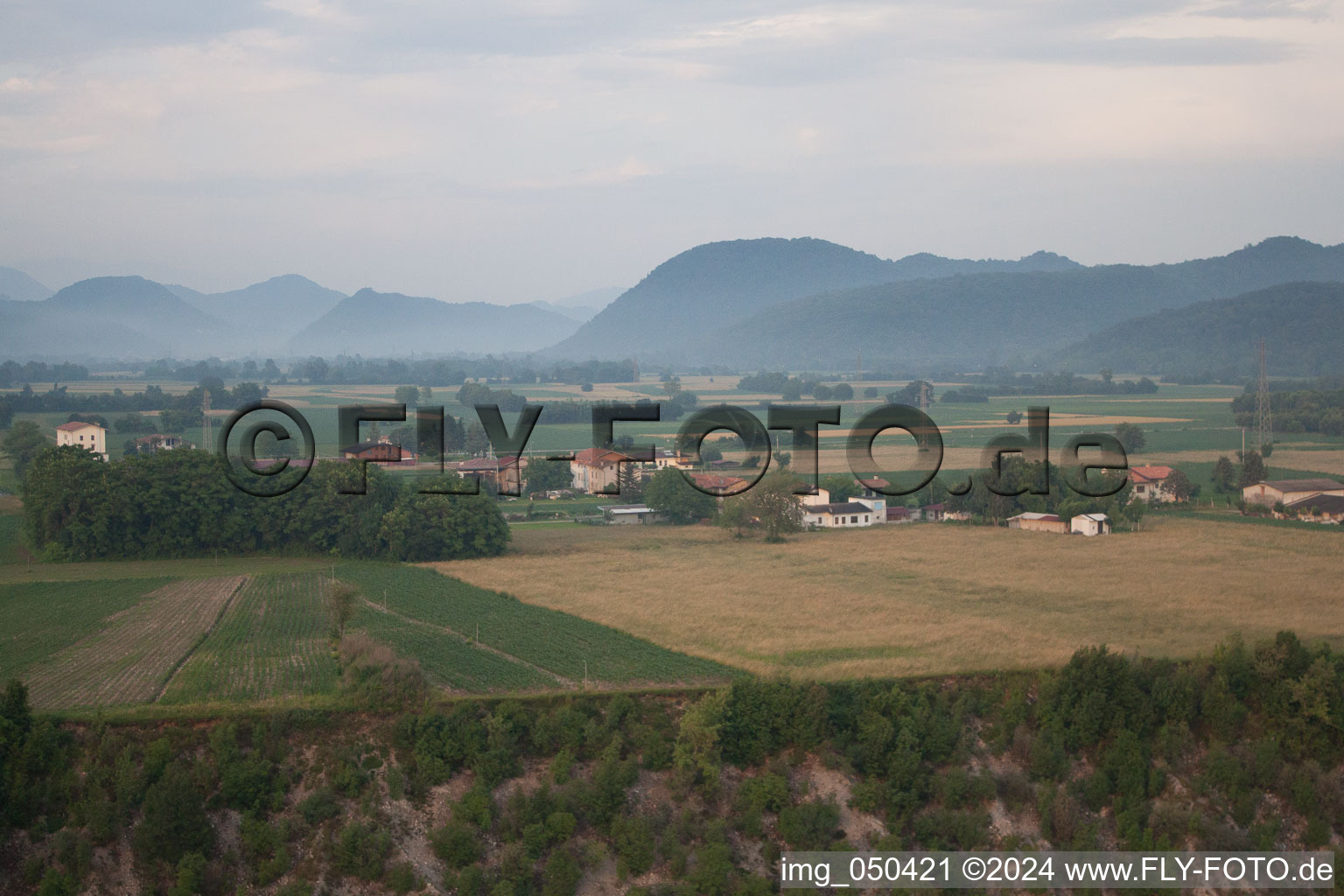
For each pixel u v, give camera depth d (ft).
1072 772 205.26
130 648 260.83
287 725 197.57
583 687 225.97
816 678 227.20
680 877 179.11
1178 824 191.62
